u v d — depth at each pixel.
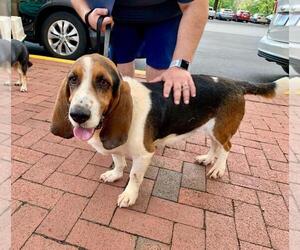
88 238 1.82
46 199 2.07
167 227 1.96
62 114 1.85
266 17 25.11
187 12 2.08
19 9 5.44
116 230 1.89
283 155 2.92
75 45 5.47
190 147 2.92
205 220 2.04
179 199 2.21
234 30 15.72
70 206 2.03
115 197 2.16
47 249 1.72
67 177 2.31
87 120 1.54
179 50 2.08
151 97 1.99
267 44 5.50
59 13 5.35
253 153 2.93
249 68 6.66
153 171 2.50
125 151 2.01
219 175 2.48
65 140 2.78
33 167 2.37
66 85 1.76
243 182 2.47
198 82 2.21
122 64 2.70
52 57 5.58
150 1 2.27
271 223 2.07
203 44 9.49
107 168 2.47
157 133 2.06
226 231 1.97
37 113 3.22
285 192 2.38
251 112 3.91
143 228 1.93
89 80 1.57
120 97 1.77
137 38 2.58
